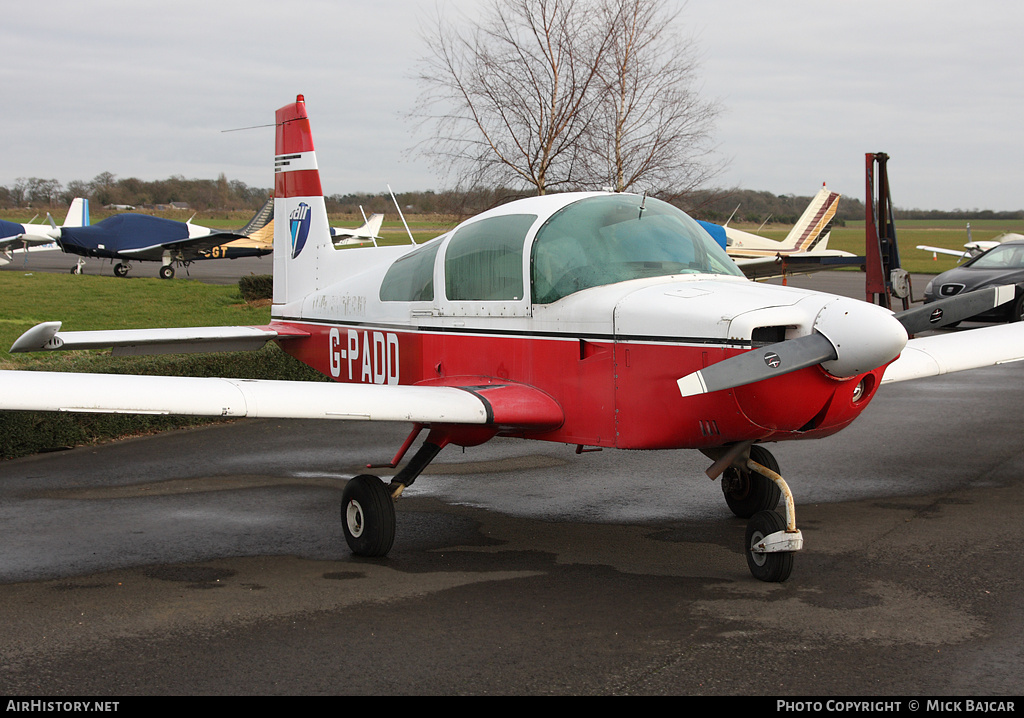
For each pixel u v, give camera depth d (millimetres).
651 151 14656
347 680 3176
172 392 4098
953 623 3629
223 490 6215
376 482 4715
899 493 5867
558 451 7469
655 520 5375
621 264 4719
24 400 3764
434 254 5609
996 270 15398
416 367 5773
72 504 5812
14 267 31672
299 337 7047
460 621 3738
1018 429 8023
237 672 3256
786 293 4273
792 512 4090
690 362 4164
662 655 3352
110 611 3896
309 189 7215
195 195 103812
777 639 3486
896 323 3785
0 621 3783
